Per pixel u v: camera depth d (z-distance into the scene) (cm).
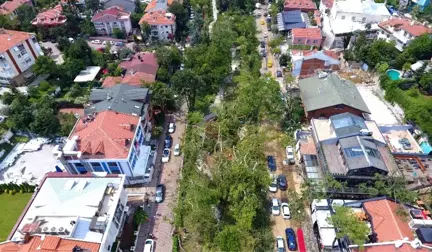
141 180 5403
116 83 7169
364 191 4491
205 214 4391
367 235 3688
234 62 8612
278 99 6353
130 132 5362
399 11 10469
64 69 7875
